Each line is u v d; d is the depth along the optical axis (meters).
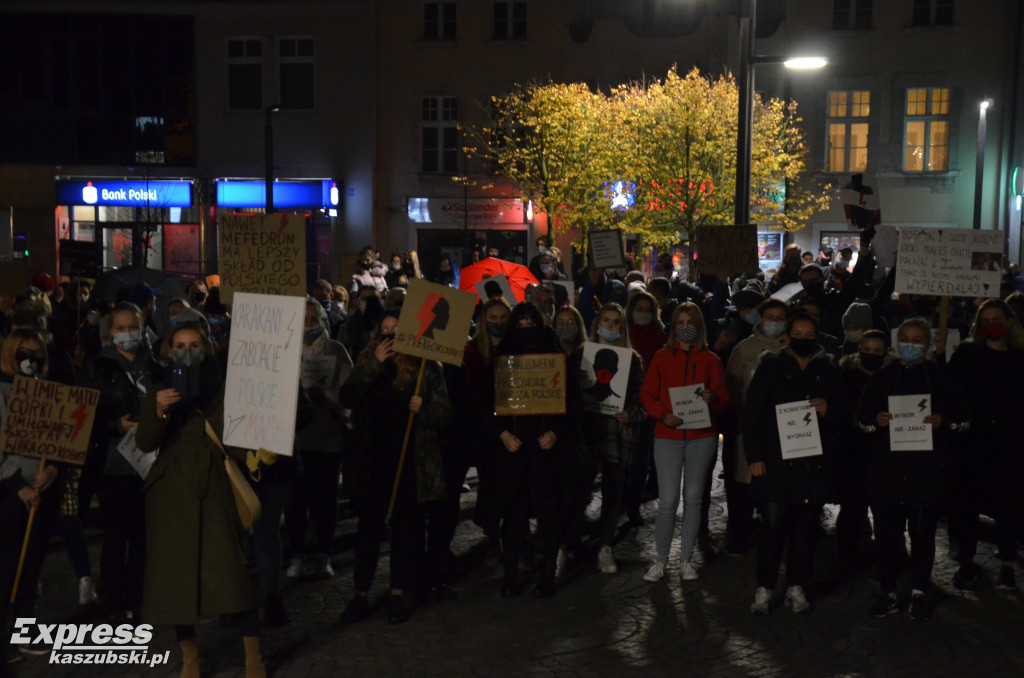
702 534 8.09
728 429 8.06
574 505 7.24
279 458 6.18
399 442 6.34
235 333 5.35
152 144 31.86
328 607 6.70
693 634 6.19
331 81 31.25
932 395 6.47
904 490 6.43
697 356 7.22
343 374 7.43
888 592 6.54
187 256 31.91
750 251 11.88
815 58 13.84
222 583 5.14
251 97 31.61
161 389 5.17
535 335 6.91
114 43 31.56
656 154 25.55
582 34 30.39
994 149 28.36
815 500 6.46
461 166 31.17
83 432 5.57
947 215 28.88
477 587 7.19
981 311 7.29
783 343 7.80
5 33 31.59
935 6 28.56
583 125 26.50
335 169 31.42
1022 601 6.84
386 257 31.64
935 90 28.81
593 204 27.34
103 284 10.64
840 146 29.45
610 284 12.95
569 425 6.88
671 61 30.00
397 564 6.37
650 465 9.91
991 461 7.16
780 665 5.68
